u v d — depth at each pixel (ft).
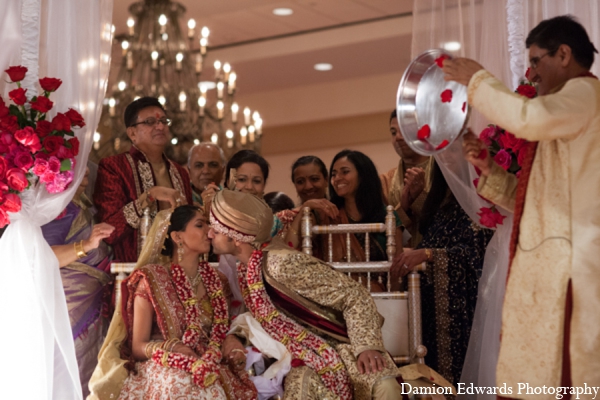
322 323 11.30
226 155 24.23
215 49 30.81
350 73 32.01
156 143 13.76
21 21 11.29
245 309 12.41
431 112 9.32
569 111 8.07
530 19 11.66
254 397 11.00
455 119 9.24
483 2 11.76
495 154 10.85
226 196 11.56
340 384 10.90
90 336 12.26
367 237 12.78
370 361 10.75
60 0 11.55
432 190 13.61
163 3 25.53
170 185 14.01
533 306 8.34
